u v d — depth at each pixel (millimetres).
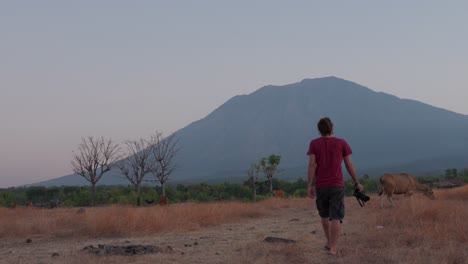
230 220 15375
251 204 22125
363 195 7922
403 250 7949
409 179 19141
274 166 36875
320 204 8039
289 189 50688
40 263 7746
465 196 22922
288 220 15438
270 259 7504
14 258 8555
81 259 7723
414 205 13070
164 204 23203
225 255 8086
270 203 23906
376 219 12008
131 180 31641
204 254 8258
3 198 41281
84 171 32656
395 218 11828
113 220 12227
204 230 12727
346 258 7504
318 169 7930
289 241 9219
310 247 8602
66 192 52469
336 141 7906
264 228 12805
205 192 43469
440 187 46656
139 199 31312
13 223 13641
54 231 12969
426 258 7309
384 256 7492
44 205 36719
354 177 7961
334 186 7832
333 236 7895
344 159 7980
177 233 12023
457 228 9297
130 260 7645
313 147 7922
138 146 32406
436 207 12461
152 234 11922
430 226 9867
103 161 32719
